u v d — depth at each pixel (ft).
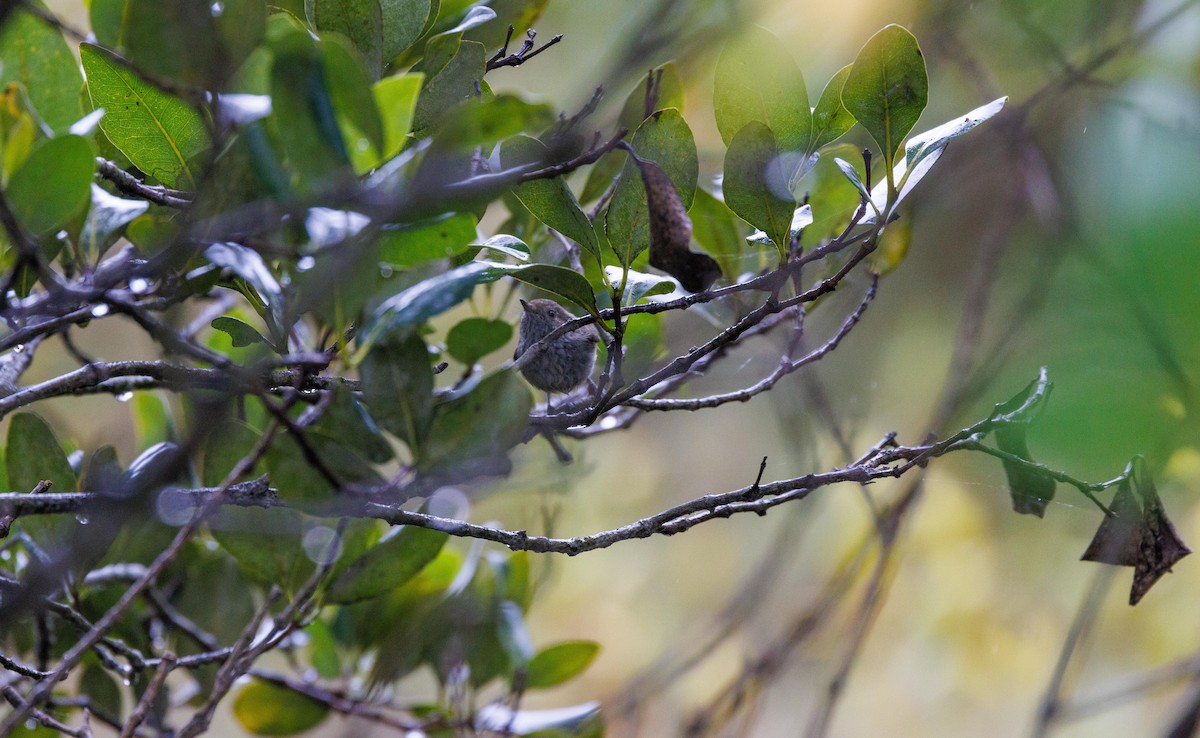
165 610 19.81
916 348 29.12
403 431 18.75
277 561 19.35
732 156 19.02
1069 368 18.78
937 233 28.43
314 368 18.81
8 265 18.90
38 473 19.34
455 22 19.43
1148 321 18.67
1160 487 19.65
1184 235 18.65
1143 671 30.30
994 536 30.71
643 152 19.08
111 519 18.63
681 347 20.52
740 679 22.03
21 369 19.36
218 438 19.35
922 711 31.68
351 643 20.10
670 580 35.53
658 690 23.85
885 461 19.16
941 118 26.76
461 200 18.69
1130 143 19.20
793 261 19.04
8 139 18.92
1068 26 25.72
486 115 18.60
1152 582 19.12
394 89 18.66
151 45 18.58
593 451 35.96
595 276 19.38
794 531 26.58
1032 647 30.91
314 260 18.74
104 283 18.70
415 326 18.78
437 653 20.01
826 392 24.14
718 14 22.99
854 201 19.81
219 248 18.67
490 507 20.83
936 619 31.65
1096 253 19.43
